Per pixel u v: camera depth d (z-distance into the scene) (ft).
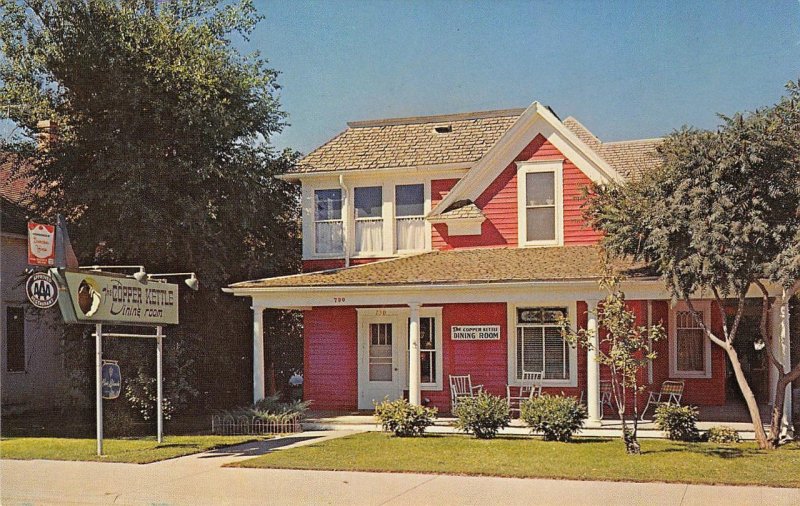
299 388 106.32
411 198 80.12
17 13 78.95
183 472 48.08
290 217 94.84
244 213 81.51
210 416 80.07
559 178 74.59
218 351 83.76
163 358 74.23
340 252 81.35
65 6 75.72
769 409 73.56
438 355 76.48
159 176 75.77
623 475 44.29
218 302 82.69
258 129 87.10
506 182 76.13
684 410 58.29
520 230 75.25
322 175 81.20
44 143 83.97
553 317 73.31
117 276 55.98
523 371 73.82
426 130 84.94
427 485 42.91
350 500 39.58
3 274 86.74
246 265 84.48
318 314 81.10
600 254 59.00
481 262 70.18
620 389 72.08
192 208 74.90
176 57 78.02
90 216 76.02
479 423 60.03
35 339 89.76
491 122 84.53
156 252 76.33
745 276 52.21
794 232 51.08
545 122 74.95
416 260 73.92
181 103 76.18
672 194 54.49
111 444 61.11
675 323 77.97
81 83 76.18
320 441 59.77
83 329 77.92
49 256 75.46
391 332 79.05
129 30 77.41
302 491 41.83
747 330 83.15
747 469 45.85
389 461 49.93
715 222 51.85
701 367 77.87
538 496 39.65
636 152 92.48
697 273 52.39
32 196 81.41
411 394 66.64
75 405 85.20
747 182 52.42
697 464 47.50
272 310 93.20
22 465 51.39
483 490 41.37
